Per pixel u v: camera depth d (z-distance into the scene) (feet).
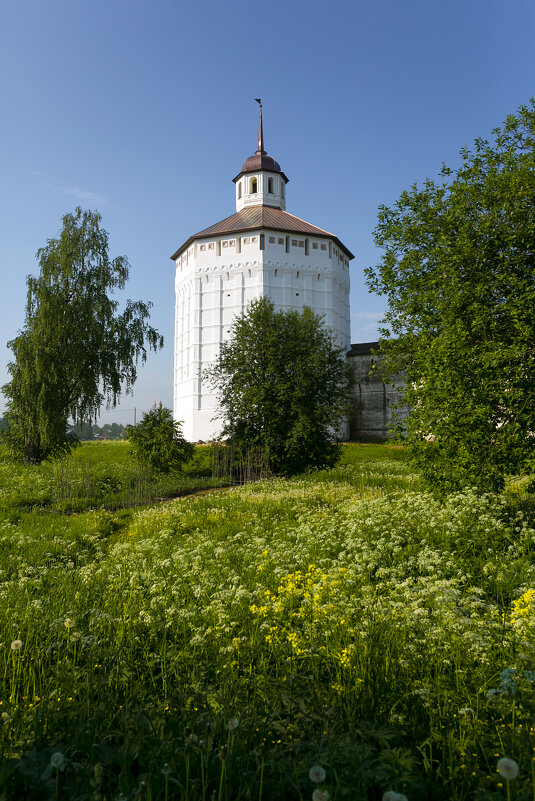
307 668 15.58
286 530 40.52
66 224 125.39
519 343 39.06
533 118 55.57
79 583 27.04
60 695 14.10
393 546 31.73
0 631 19.11
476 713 12.28
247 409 96.94
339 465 104.22
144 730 11.74
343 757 10.55
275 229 214.48
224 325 216.54
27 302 119.85
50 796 9.77
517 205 49.55
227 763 10.52
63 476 86.17
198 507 57.93
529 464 37.11
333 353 103.96
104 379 124.77
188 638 19.22
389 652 15.33
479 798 9.55
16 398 116.78
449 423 40.93
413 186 58.65
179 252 239.91
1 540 41.55
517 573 26.53
